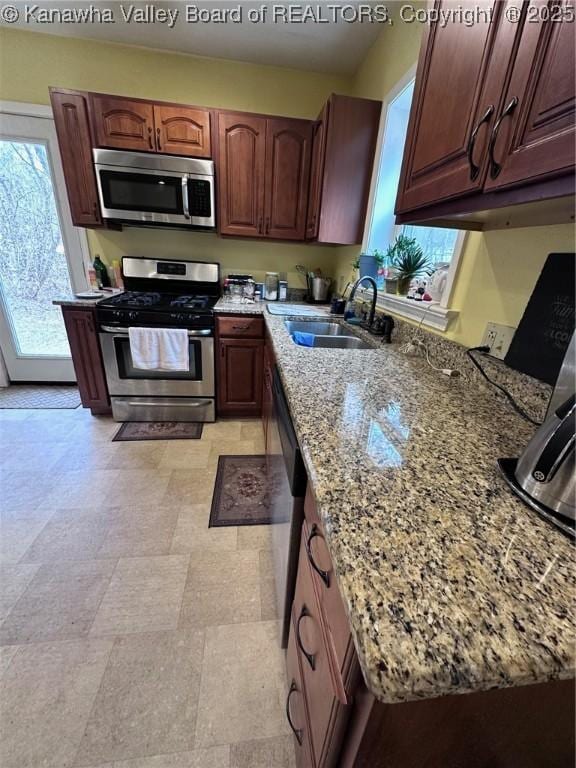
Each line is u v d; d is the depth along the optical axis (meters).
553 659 0.32
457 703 0.40
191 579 1.29
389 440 0.70
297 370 1.10
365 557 0.42
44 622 1.11
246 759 0.84
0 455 1.99
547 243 0.85
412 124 0.99
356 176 2.11
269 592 1.26
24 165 2.42
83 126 2.04
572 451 0.48
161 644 1.07
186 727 0.89
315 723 0.61
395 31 1.77
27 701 0.92
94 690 0.95
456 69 0.78
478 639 0.33
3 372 2.86
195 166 2.15
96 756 0.83
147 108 2.04
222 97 2.42
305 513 0.76
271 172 2.27
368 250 2.16
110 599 1.20
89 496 1.69
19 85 2.24
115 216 2.21
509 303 0.98
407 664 0.31
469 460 0.64
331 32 1.99
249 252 2.80
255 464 2.03
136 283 2.65
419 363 1.28
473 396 0.98
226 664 1.03
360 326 1.90
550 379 0.81
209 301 2.46
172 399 2.41
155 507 1.64
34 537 1.43
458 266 1.20
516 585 0.39
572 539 0.46
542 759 0.47
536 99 0.56
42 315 2.82
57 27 2.10
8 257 2.62
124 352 2.27
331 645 0.52
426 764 0.46
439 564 0.41
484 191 0.69
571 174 0.52
